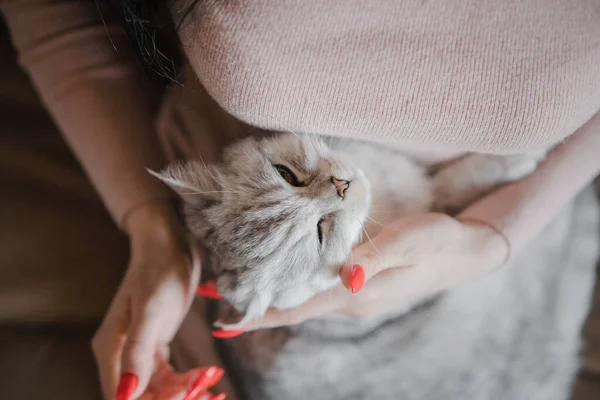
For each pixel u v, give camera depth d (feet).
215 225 1.46
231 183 1.47
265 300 1.41
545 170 1.50
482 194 1.63
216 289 1.47
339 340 1.71
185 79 1.49
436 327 1.75
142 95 1.71
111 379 1.39
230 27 1.16
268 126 1.32
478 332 1.80
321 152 1.48
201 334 1.79
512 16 1.19
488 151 1.31
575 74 1.21
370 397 1.75
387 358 1.74
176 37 1.28
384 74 1.18
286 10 1.16
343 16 1.17
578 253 1.86
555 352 1.83
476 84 1.19
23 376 1.82
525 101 1.19
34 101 2.10
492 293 1.78
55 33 1.63
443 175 1.65
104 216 2.01
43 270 1.91
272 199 1.41
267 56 1.16
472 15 1.18
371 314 1.56
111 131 1.64
